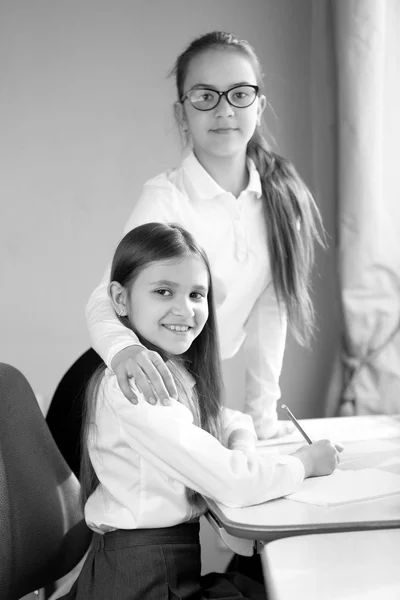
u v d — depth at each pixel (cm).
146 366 124
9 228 282
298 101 281
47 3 278
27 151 281
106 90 281
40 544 134
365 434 161
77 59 280
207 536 267
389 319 251
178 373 140
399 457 141
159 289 137
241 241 174
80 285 285
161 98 282
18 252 283
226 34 175
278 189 178
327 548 98
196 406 144
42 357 285
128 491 129
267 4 279
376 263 250
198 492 127
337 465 133
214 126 169
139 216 170
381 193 248
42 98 280
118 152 283
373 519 108
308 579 89
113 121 282
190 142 189
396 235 248
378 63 243
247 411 181
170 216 171
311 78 276
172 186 174
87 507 135
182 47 281
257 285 178
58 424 189
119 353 130
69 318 285
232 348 184
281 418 284
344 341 260
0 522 123
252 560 161
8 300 283
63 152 282
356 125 246
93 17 279
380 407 253
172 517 127
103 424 132
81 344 286
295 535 107
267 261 178
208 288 147
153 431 124
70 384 190
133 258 139
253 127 172
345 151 249
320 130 267
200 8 280
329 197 264
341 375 265
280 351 183
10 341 284
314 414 284
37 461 139
